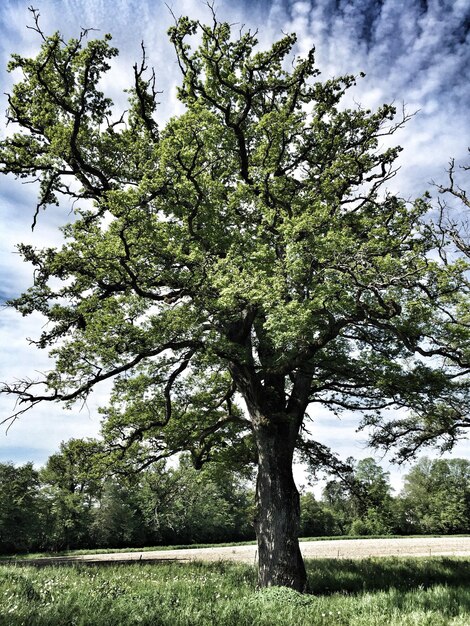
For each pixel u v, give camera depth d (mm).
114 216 14086
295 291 12320
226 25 17703
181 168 14531
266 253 13023
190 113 15312
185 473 32375
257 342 18281
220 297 12766
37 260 15281
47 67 16859
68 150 16531
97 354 14555
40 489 65875
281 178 17641
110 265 14031
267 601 10203
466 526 84250
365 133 18328
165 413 18547
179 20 17594
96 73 16875
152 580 14625
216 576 16281
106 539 63469
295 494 15055
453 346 14172
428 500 92500
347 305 12180
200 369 19109
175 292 15023
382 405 17234
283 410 16359
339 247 11914
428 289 12141
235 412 20141
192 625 7594
